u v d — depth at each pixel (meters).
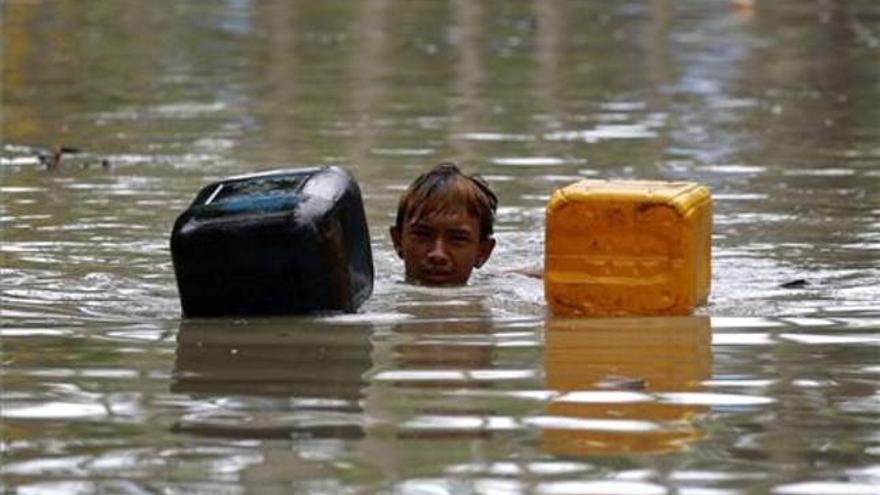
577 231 13.84
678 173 21.98
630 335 13.12
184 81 32.81
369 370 12.02
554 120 27.28
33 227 17.77
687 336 13.08
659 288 13.76
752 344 12.83
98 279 15.21
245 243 13.53
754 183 21.20
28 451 10.23
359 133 25.67
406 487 9.55
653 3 50.00
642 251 13.73
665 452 10.18
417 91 31.36
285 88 31.78
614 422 10.78
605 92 31.39
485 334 13.16
